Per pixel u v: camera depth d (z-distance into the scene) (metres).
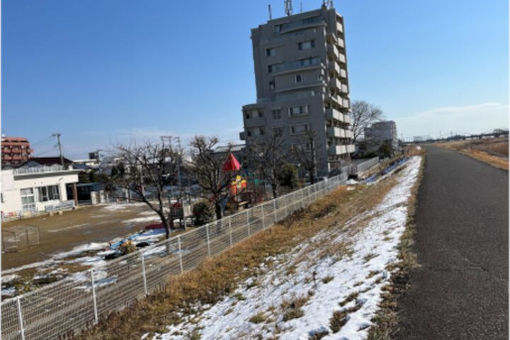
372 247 7.38
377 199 16.77
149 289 8.67
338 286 5.58
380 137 76.12
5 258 15.66
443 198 12.55
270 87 47.50
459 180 17.41
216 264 10.59
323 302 5.05
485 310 4.11
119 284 7.73
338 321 4.25
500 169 20.56
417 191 15.04
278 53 47.06
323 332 4.06
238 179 22.80
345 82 57.28
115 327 6.85
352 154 61.16
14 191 33.19
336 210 17.66
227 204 20.81
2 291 10.79
